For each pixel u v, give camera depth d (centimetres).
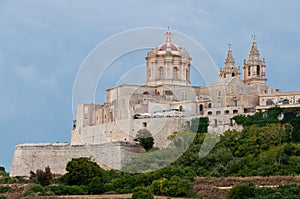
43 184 18812
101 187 17525
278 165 18825
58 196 17088
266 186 17088
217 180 17788
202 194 16888
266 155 19550
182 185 16975
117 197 16438
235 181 17675
